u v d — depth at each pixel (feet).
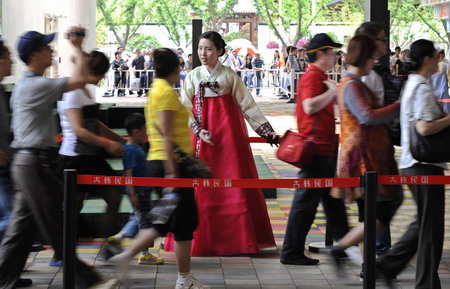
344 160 17.81
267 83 101.50
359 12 159.84
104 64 18.67
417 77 16.66
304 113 19.38
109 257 19.95
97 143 18.22
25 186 16.94
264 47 202.39
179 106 17.47
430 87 16.56
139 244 18.16
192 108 21.58
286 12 160.56
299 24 157.89
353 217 26.81
